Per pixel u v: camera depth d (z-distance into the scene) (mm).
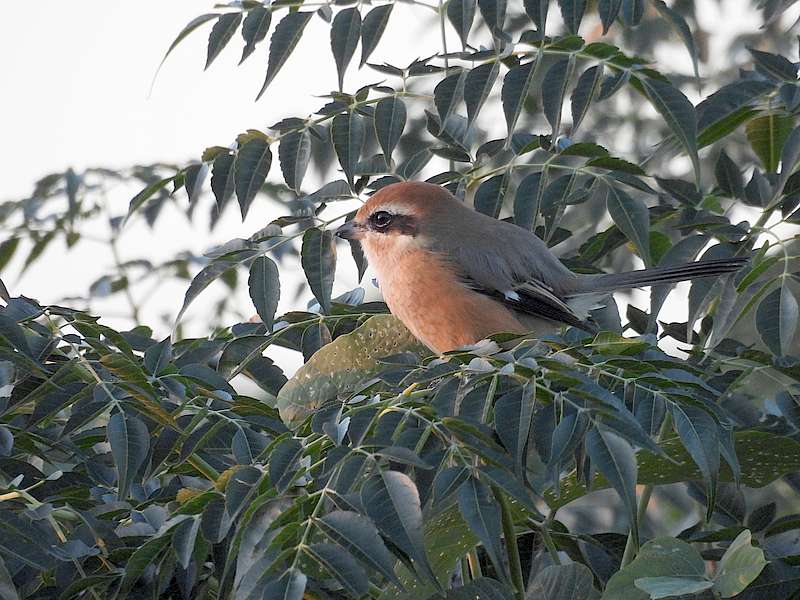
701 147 8555
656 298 7766
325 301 7832
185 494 5820
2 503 5828
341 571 4461
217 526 5238
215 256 7938
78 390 6008
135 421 5707
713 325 7637
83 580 5430
